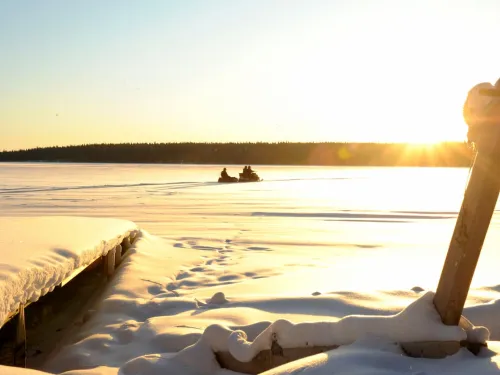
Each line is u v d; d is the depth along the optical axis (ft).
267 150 411.54
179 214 56.34
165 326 15.23
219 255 30.32
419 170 235.81
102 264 26.89
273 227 45.98
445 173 195.11
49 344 17.43
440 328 9.51
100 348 14.70
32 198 74.38
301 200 76.13
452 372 8.63
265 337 10.96
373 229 44.93
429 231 43.93
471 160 9.81
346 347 9.76
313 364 8.95
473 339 9.71
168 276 23.50
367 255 31.40
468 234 9.24
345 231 43.50
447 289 9.53
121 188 98.73
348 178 149.79
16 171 186.19
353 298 16.02
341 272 23.80
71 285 24.80
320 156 398.42
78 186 103.65
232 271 24.73
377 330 9.88
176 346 13.91
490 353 9.59
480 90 8.70
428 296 9.81
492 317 13.51
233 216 54.85
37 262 14.08
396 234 41.86
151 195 82.38
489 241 38.55
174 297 19.31
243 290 20.06
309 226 46.91
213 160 388.98
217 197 80.23
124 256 27.55
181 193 88.02
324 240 38.01
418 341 9.54
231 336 11.44
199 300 18.35
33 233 19.74
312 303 16.08
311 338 10.57
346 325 10.19
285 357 10.78
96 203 67.67
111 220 29.35
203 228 45.06
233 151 405.18
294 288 20.11
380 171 216.33
